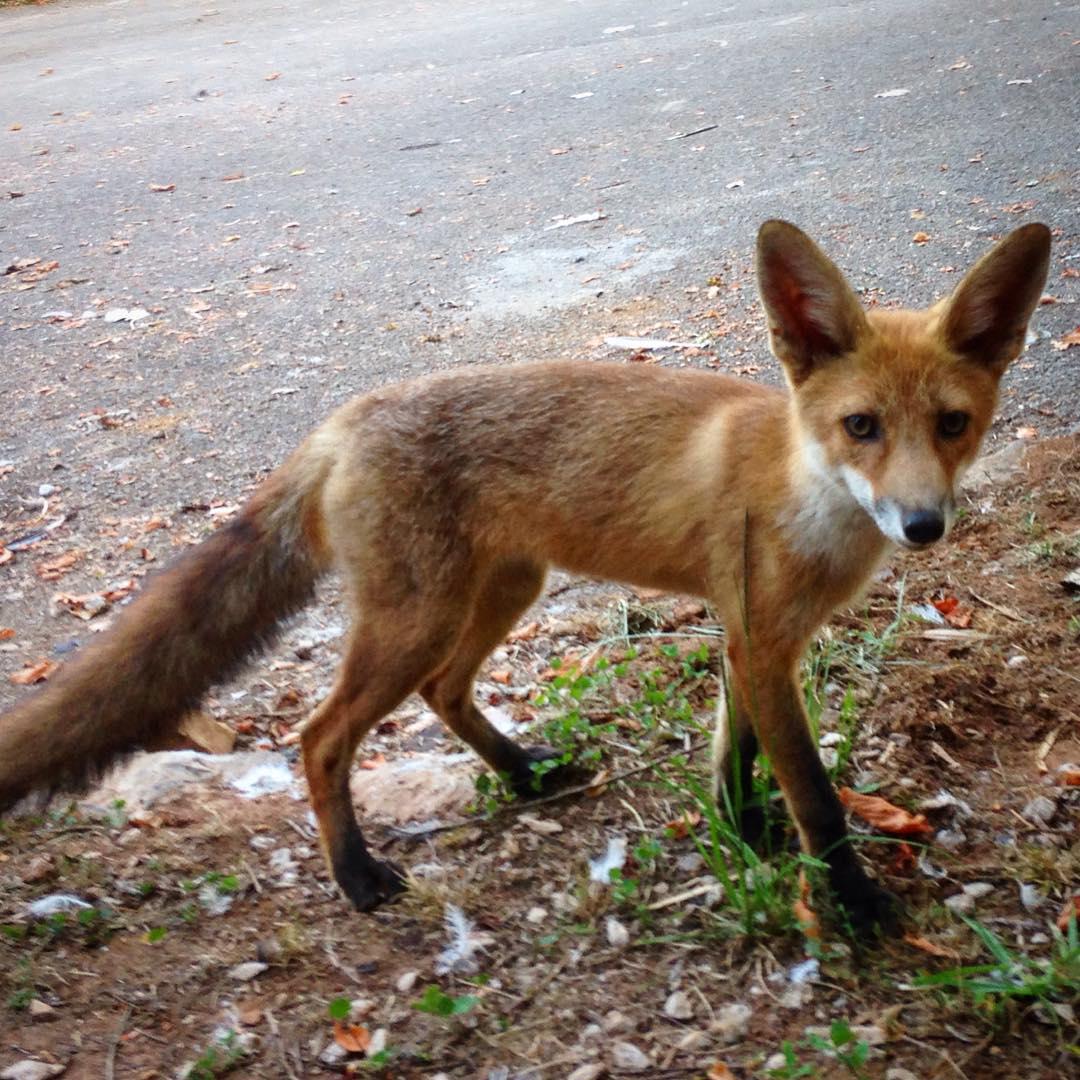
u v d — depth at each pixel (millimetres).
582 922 837
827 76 2672
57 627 1212
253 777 1022
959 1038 725
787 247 811
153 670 942
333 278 1965
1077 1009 729
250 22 4254
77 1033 787
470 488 905
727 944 807
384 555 897
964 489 1256
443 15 4004
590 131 2533
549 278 1854
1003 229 1758
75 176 2656
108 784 1023
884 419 786
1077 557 1132
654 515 881
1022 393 1388
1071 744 944
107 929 868
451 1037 763
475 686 1122
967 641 1049
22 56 4055
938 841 872
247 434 1521
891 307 1574
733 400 887
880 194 1967
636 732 1019
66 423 1593
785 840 897
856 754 952
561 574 1267
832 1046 704
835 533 815
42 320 1925
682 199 2090
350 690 903
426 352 1666
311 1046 769
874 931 796
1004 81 2434
